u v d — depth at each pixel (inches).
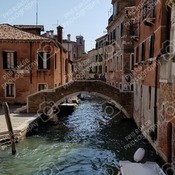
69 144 598.9
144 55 620.7
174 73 367.6
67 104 1071.0
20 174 433.4
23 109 848.3
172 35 410.6
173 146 372.8
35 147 572.1
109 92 849.5
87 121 877.2
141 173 296.0
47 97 852.0
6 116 511.5
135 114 778.8
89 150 552.7
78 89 856.3
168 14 450.6
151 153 493.0
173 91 371.9
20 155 518.3
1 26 1056.8
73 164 477.4
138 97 706.8
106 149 558.6
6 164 474.3
